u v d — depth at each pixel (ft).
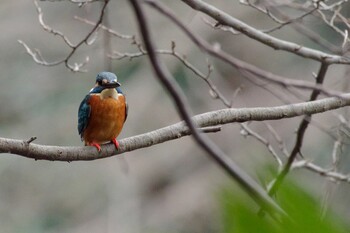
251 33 24.82
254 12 52.34
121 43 52.65
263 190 4.94
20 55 54.70
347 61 24.12
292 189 4.32
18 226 53.26
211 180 4.99
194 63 51.47
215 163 5.63
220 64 50.96
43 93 55.31
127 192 53.42
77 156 19.74
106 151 20.26
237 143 48.47
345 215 4.52
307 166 27.61
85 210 54.03
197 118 20.29
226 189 4.54
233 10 52.60
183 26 8.17
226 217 4.40
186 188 53.11
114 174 54.39
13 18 54.95
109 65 20.57
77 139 54.70
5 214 53.72
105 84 22.54
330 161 46.96
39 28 54.34
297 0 35.35
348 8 37.47
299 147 25.88
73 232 52.39
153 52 6.15
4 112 55.16
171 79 6.20
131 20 52.65
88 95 22.67
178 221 51.52
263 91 48.34
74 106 54.60
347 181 27.02
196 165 54.65
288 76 53.01
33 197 54.80
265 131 46.50
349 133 31.27
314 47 49.83
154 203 53.36
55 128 54.70
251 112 20.89
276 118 21.17
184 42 51.47
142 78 55.11
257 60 53.31
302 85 12.23
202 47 8.95
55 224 53.72
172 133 20.39
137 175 54.34
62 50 53.83
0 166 55.31
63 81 54.39
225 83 50.34
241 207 4.41
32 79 54.90
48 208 54.39
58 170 55.52
